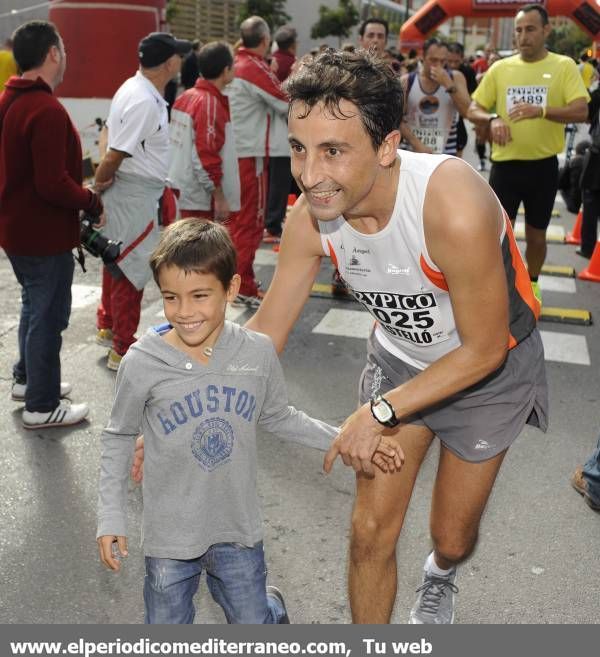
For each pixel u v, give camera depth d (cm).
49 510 337
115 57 1177
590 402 461
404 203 191
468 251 186
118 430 207
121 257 456
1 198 373
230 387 204
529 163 584
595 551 315
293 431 223
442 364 201
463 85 641
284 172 795
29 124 356
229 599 216
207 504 207
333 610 278
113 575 295
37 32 361
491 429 228
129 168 449
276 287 231
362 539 234
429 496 352
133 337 481
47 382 403
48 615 272
